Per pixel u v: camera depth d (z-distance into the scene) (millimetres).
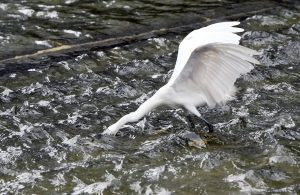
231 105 12305
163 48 15781
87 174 9742
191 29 17172
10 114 12180
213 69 10477
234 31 10359
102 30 17094
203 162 9898
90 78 13906
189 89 10820
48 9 18547
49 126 11477
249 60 9859
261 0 19734
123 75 14125
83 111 12336
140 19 17922
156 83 13578
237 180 9242
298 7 18562
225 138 10914
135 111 11125
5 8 18562
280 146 10164
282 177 9305
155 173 9602
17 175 9867
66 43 16250
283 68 14078
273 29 16859
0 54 15508
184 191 9008
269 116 11680
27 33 16750
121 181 9359
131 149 10672
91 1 19375
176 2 19453
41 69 14523
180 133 11078
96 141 10844
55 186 9414
